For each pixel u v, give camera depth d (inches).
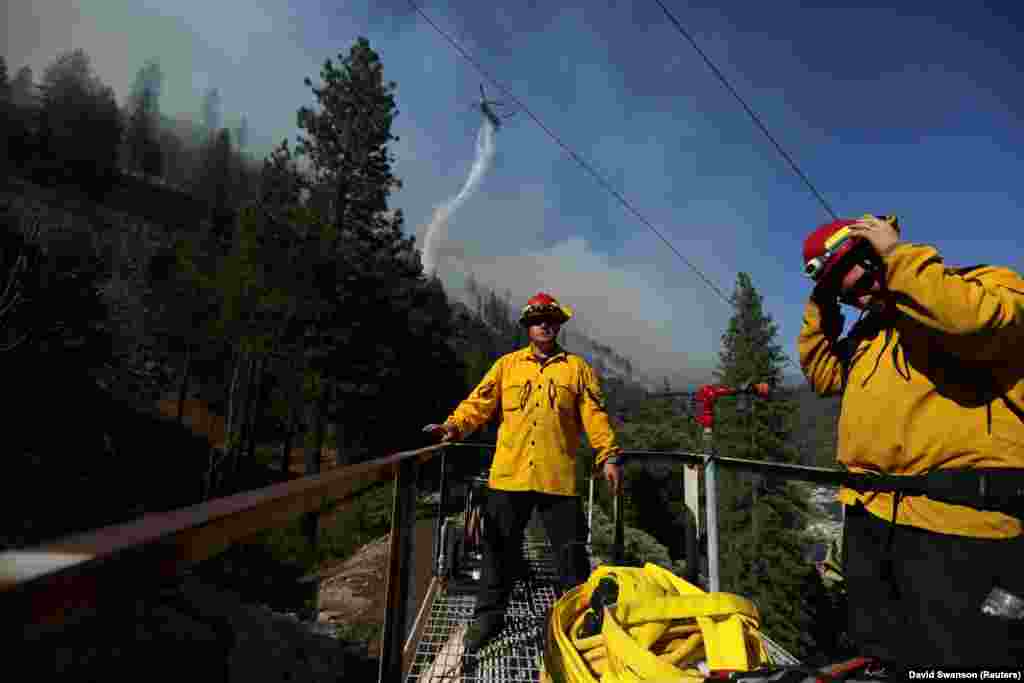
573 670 66.5
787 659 79.2
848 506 59.0
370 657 267.1
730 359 1337.4
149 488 826.2
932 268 46.0
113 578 19.0
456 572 145.3
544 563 159.0
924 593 47.8
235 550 466.3
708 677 53.2
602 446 115.9
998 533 44.8
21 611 15.3
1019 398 46.2
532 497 111.3
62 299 855.7
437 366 1166.3
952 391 48.5
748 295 1348.4
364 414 873.5
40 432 820.0
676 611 69.9
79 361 963.3
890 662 48.8
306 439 826.8
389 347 922.1
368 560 457.7
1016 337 43.9
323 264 739.4
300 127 978.1
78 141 2743.6
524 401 113.7
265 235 693.3
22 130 2613.2
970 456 46.7
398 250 1010.7
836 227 57.4
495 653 100.0
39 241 391.2
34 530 569.3
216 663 145.7
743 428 1085.1
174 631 141.8
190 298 876.6
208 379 1565.0
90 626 117.9
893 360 53.1
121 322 1643.7
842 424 59.0
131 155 3457.2
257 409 903.7
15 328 368.8
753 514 1071.0
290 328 700.7
